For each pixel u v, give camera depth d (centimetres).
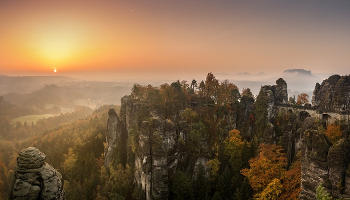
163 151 7388
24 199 3225
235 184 7031
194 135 8081
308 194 5169
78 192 8894
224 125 8556
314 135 5175
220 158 7888
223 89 9625
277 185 6047
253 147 7856
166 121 7944
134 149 8512
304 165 5309
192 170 7869
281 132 7844
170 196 7500
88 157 11031
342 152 4700
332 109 6706
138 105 9238
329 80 7919
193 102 9400
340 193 4622
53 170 3538
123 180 8531
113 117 10206
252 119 8581
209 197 7038
